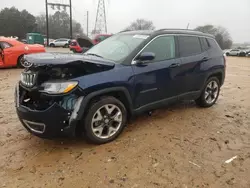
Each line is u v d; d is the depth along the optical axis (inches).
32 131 136.0
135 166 127.3
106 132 149.9
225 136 164.6
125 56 157.1
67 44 1525.6
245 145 153.1
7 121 181.3
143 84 159.5
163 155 138.0
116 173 121.5
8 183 113.3
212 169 126.3
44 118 127.3
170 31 183.8
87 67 134.9
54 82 127.6
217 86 226.4
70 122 130.7
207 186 113.5
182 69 183.6
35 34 1470.2
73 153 138.5
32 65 130.3
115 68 147.2
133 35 178.5
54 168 124.8
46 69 129.6
